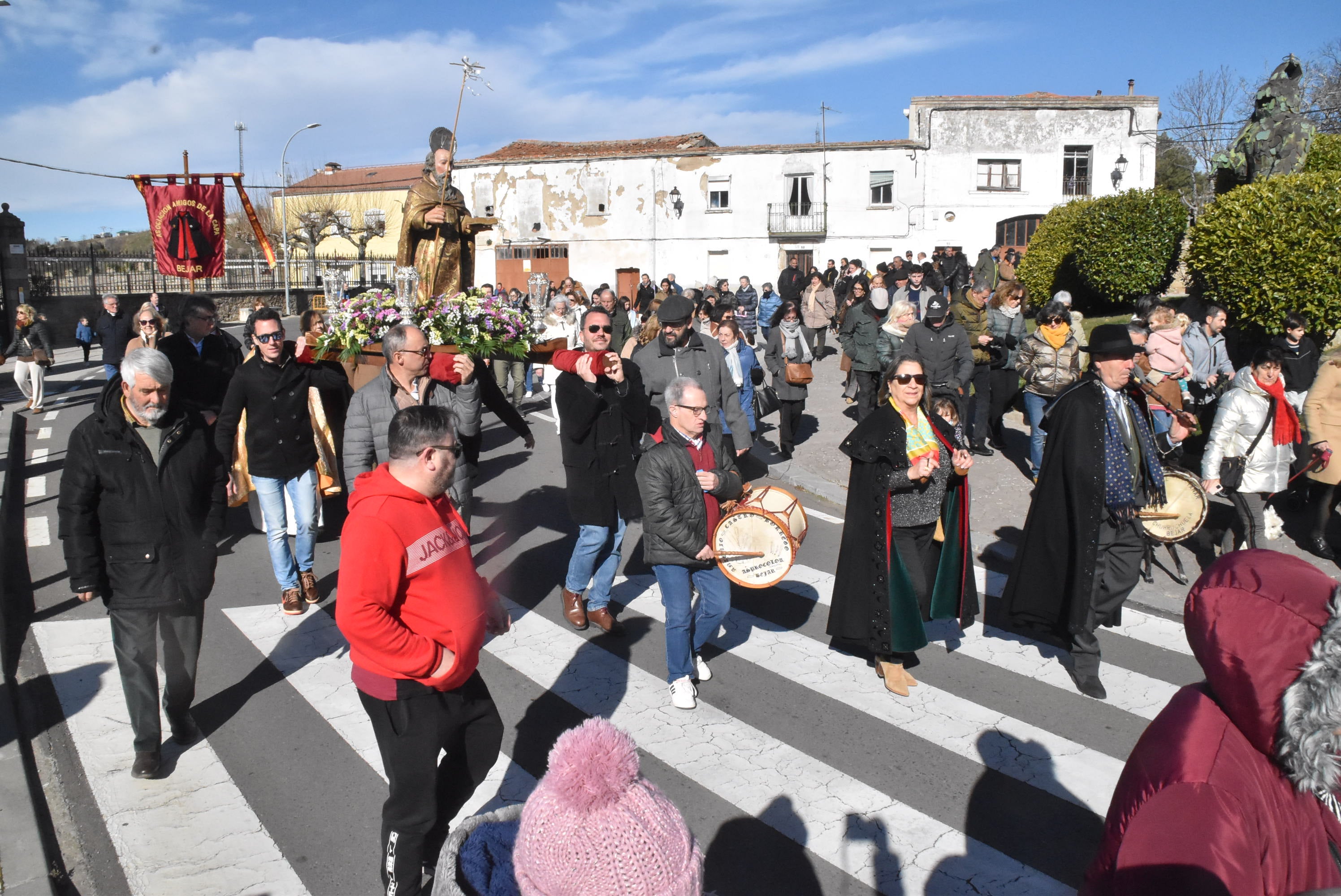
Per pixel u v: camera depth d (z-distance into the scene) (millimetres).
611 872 1728
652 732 4887
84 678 5574
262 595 6949
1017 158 37531
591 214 42031
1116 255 18734
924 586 5258
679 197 40625
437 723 3262
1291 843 1765
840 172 38688
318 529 6734
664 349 6617
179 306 8211
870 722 4984
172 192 30547
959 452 5180
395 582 3172
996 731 4883
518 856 1846
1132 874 1644
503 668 5688
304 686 5445
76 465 4223
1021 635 6180
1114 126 37125
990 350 10859
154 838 4016
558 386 5938
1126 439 5277
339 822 4125
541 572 7449
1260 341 11672
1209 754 1745
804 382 11109
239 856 3893
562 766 1811
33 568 7637
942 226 38031
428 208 8359
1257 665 1724
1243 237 11367
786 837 3980
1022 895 3604
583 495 5926
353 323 6348
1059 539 5262
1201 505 6359
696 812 4164
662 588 5109
